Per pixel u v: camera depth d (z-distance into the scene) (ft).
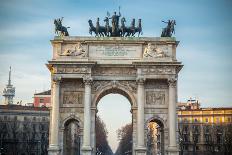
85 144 307.17
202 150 627.46
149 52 319.06
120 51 321.73
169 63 313.73
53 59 317.63
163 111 316.19
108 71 320.91
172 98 311.68
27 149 567.59
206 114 642.63
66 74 314.55
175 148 304.91
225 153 502.38
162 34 331.57
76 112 317.01
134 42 321.11
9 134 557.74
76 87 320.50
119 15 336.49
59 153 309.01
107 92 331.77
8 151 541.75
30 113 614.75
